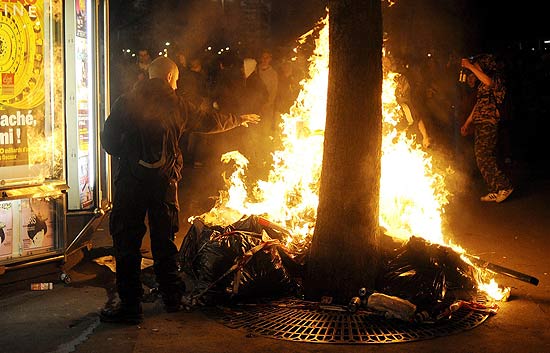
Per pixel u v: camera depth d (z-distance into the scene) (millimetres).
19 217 6102
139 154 5434
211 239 6082
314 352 4863
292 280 5977
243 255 5812
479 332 5250
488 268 6117
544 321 5504
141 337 5121
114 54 20078
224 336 5137
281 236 6359
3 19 5871
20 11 5996
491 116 10484
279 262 5895
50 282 6398
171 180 5598
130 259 5465
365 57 5484
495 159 10594
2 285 6105
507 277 6680
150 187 5477
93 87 7055
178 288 5676
